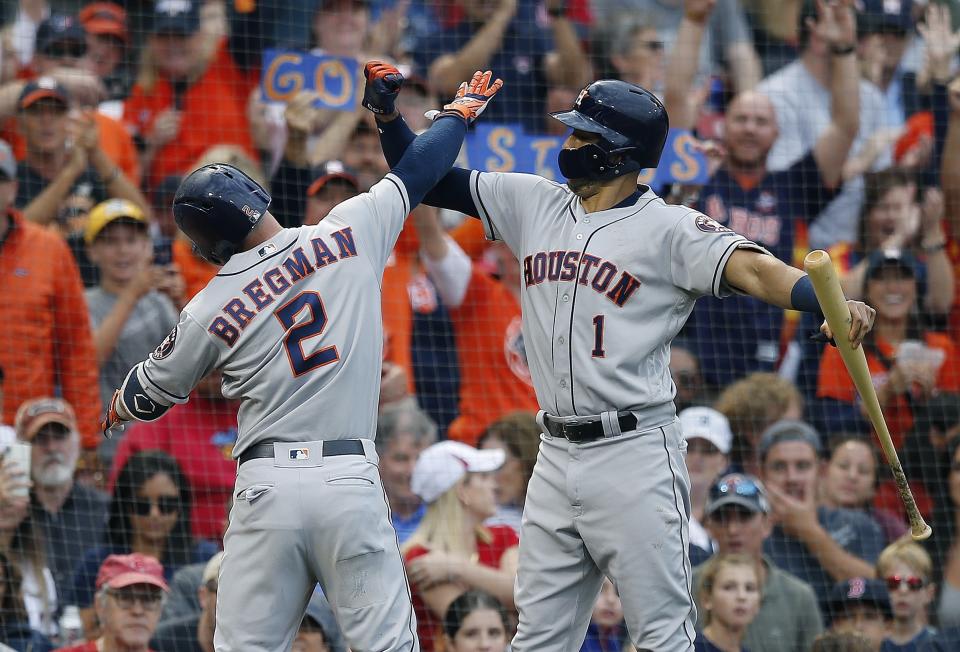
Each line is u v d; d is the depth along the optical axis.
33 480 26.47
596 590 17.06
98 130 32.22
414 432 28.56
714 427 29.69
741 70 39.12
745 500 26.59
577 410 16.34
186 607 25.58
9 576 24.98
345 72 31.22
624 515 16.12
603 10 40.12
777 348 34.66
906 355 34.06
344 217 17.25
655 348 16.33
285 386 16.53
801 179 36.97
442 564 26.02
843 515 30.73
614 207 16.66
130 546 26.88
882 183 36.81
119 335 30.22
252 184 17.12
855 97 37.06
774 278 15.29
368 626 16.28
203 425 28.50
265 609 16.45
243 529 16.56
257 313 16.61
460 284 31.70
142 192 33.66
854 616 27.31
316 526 16.31
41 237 29.61
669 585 16.16
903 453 32.97
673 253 16.19
